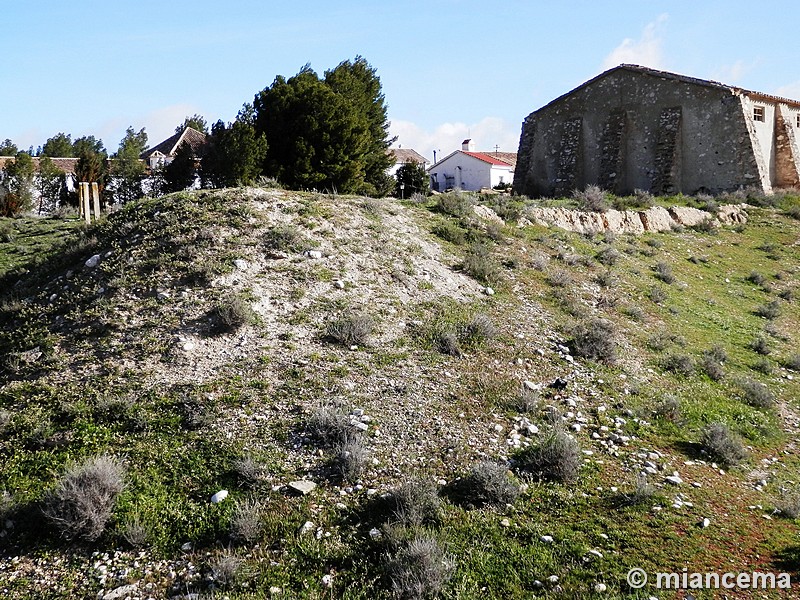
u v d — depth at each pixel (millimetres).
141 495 7031
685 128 31219
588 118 34562
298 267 12547
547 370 10836
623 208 24047
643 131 32438
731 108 29703
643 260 19703
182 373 9336
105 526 6594
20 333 10906
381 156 33625
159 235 13391
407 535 6305
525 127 37719
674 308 15758
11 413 8555
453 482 7441
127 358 9695
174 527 6629
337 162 26141
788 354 14508
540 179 36875
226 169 24938
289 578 5965
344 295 12008
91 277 12352
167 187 34312
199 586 5879
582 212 21766
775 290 19938
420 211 17859
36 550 6383
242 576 5941
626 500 7324
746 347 14375
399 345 10789
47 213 36156
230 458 7590
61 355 9953
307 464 7590
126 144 67688
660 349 12836
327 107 25812
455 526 6660
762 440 9742
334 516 6754
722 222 26188
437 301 12664
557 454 7793
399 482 7359
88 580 6008
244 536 6395
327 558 6172
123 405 8484
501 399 9492
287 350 10094
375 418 8594
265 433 8086
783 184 33438
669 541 6629
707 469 8461
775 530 7047
